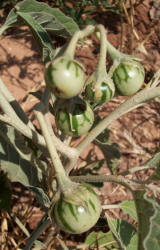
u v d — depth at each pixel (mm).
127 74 181
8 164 263
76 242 364
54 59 151
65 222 171
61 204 171
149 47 542
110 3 573
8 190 278
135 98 189
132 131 453
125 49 531
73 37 154
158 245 153
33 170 273
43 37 194
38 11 197
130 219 385
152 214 160
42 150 244
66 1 577
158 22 577
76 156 202
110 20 571
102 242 306
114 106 477
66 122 183
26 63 493
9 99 222
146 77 506
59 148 196
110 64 197
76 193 170
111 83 172
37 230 246
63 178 174
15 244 333
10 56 496
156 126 464
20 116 225
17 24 214
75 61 151
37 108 175
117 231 229
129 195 400
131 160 429
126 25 570
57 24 203
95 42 538
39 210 375
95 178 202
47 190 276
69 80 149
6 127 266
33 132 205
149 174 420
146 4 597
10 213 295
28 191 385
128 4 570
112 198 397
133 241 238
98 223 275
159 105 477
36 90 466
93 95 172
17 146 267
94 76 170
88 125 185
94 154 420
